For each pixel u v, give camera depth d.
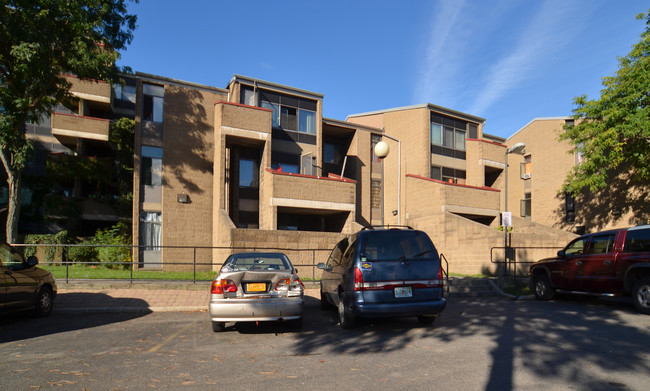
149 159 20.73
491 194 23.78
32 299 8.84
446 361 5.34
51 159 22.17
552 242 17.73
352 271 7.45
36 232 23.14
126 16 17.39
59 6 15.23
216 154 20.31
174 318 9.29
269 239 16.42
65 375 4.91
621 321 7.93
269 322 8.63
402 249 7.57
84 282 12.16
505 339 6.53
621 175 24.17
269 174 19.23
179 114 21.28
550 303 11.11
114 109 24.88
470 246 18.72
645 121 17.47
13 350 6.20
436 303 7.32
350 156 26.00
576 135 22.44
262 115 20.39
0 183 22.38
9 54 16.64
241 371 5.04
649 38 17.86
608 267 9.82
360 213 25.28
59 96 18.50
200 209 21.16
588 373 4.70
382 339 6.80
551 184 29.47
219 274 7.49
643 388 4.20
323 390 4.30
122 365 5.34
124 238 20.94
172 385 4.52
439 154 26.64
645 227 9.43
